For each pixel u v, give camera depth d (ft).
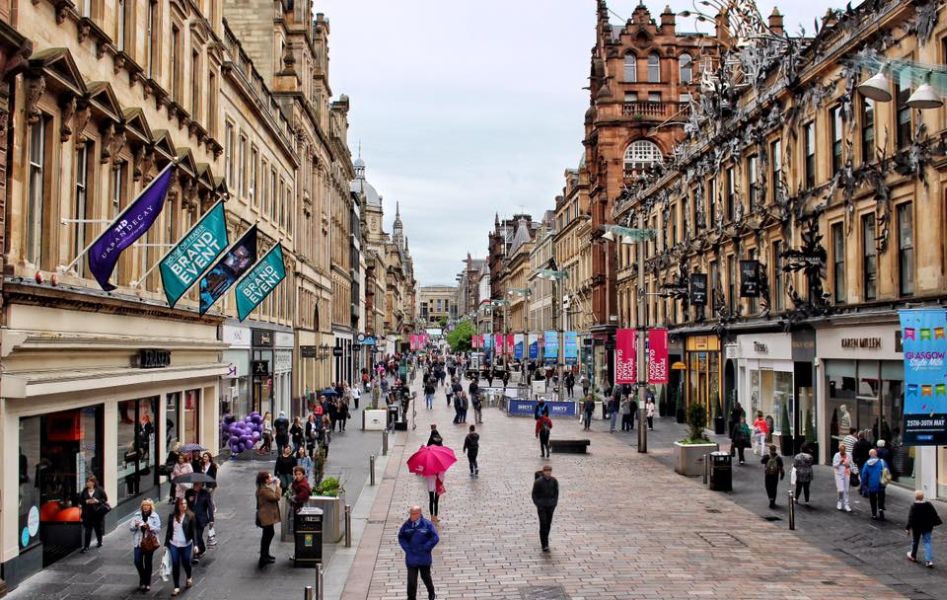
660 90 219.00
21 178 47.14
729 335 123.75
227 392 99.40
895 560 52.49
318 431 104.37
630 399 137.49
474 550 56.08
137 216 50.16
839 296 91.56
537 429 107.34
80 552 52.95
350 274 263.29
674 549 55.98
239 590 45.62
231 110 102.68
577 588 46.83
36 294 47.80
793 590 46.11
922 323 58.59
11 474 45.09
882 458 70.85
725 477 79.25
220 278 69.87
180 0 78.28
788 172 102.83
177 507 45.52
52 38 50.98
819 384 93.86
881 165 80.38
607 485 82.58
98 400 57.57
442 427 142.61
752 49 113.09
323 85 194.29
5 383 44.21
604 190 218.38
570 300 261.24
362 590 46.39
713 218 133.69
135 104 66.59
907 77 66.18
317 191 181.88
